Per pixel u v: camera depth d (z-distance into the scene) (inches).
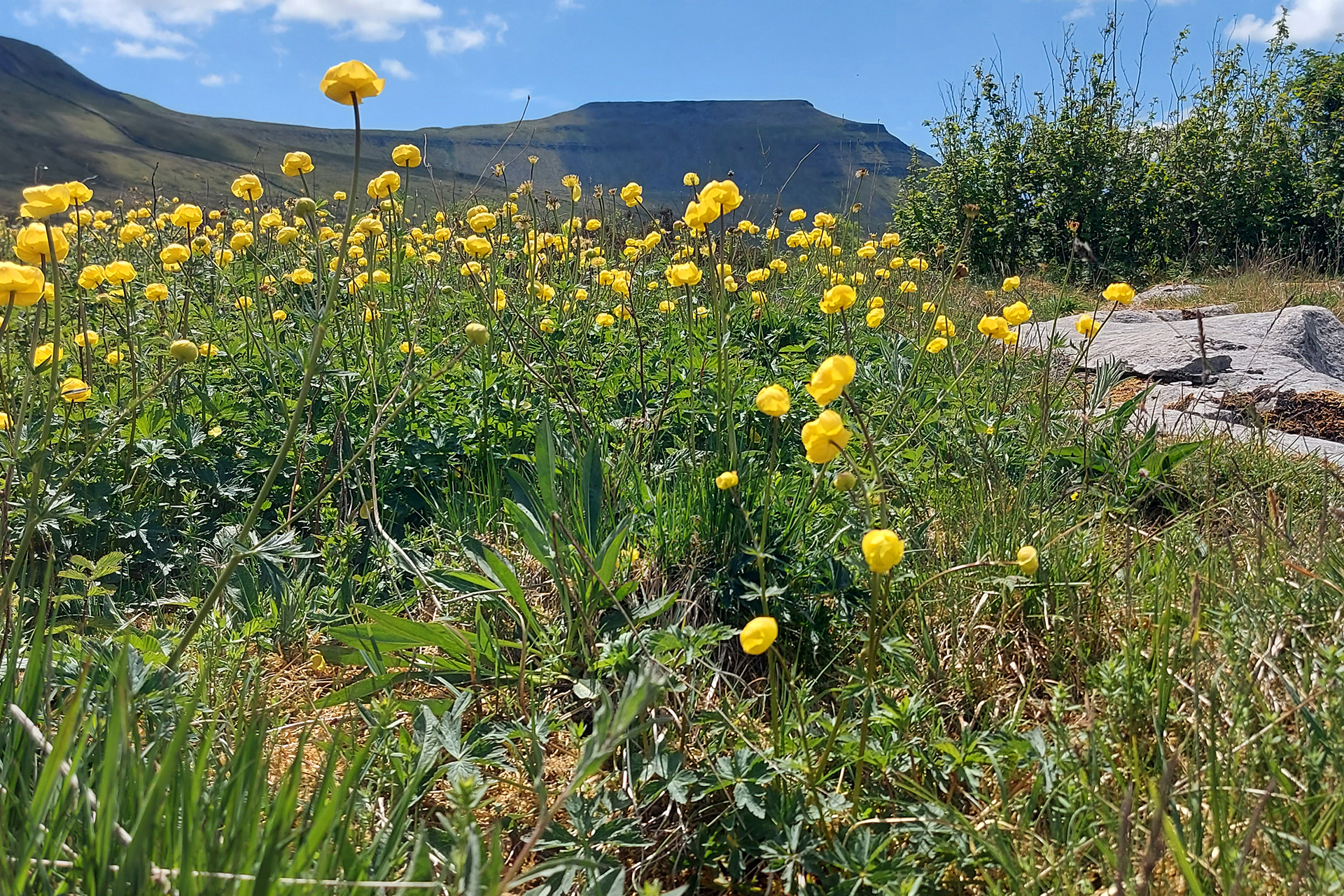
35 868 46.2
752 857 67.2
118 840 47.6
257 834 48.9
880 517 82.5
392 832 54.7
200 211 152.8
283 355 161.5
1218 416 181.5
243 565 106.6
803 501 107.8
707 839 68.4
